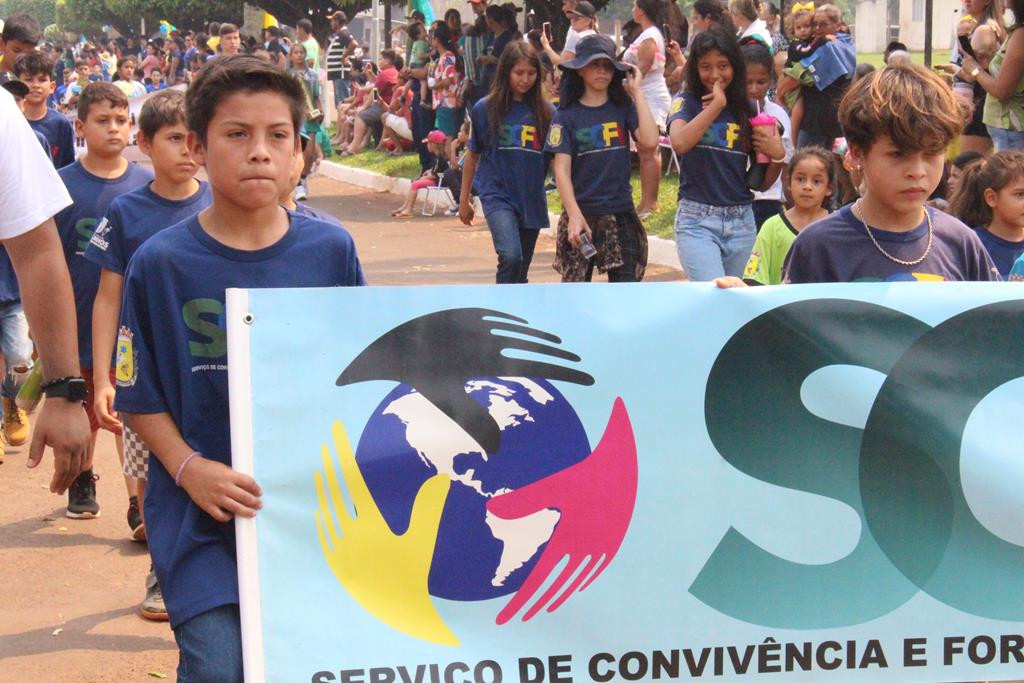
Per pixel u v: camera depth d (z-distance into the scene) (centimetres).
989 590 385
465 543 364
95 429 691
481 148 972
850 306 383
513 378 370
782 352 381
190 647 348
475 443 366
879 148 409
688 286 378
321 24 5356
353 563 358
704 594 374
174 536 360
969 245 437
